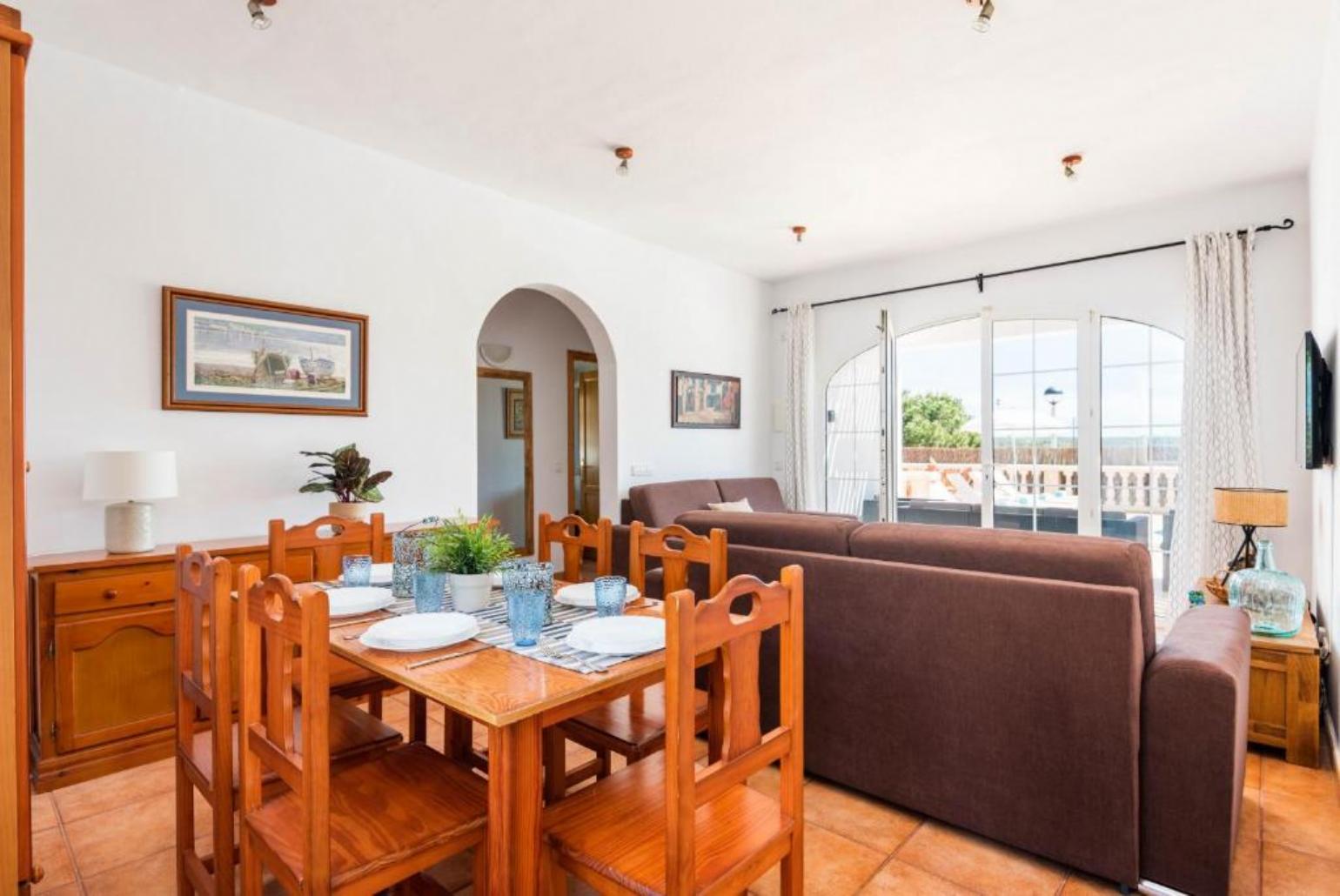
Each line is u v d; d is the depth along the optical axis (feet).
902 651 7.27
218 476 10.28
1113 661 6.07
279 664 4.47
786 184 13.65
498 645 5.45
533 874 4.55
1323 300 10.52
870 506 19.89
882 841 6.95
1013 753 6.61
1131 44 8.90
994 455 17.54
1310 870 6.46
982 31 8.05
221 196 10.27
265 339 10.66
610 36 8.64
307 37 8.68
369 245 11.96
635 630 5.65
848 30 8.54
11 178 4.18
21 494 4.20
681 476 18.61
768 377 21.66
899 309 19.15
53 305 8.87
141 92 9.55
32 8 8.05
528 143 11.75
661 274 17.99
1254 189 13.94
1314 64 9.39
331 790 5.13
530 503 20.85
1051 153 12.26
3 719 4.13
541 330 21.21
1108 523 16.01
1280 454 13.62
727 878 4.27
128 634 8.49
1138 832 6.08
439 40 8.74
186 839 5.88
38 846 6.91
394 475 12.26
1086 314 16.14
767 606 4.61
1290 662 8.61
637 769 5.52
